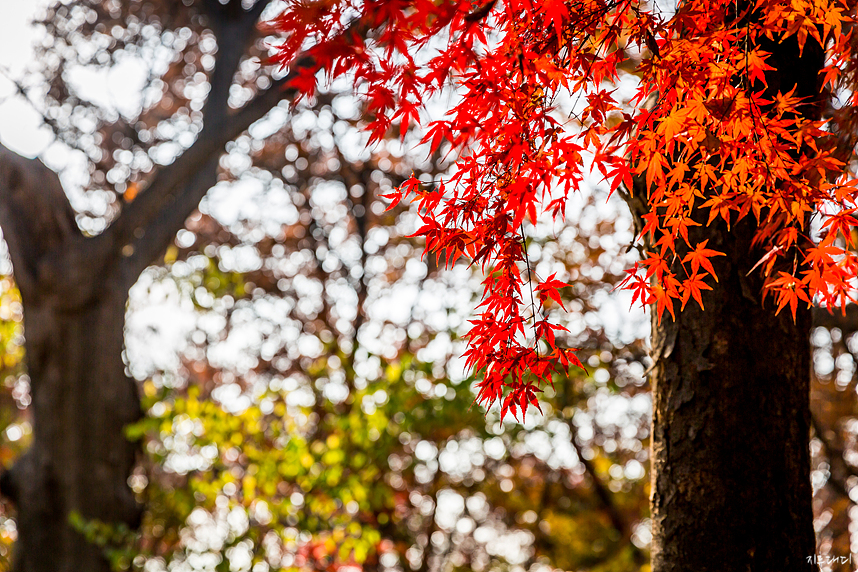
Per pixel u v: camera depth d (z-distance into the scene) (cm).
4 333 1388
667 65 221
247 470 845
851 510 1148
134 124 1322
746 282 284
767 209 282
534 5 222
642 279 253
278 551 814
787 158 223
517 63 231
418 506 1355
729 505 274
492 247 254
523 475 1558
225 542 805
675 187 281
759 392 280
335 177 1571
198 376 1482
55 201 1020
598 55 240
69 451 984
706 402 283
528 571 1742
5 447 1667
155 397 920
